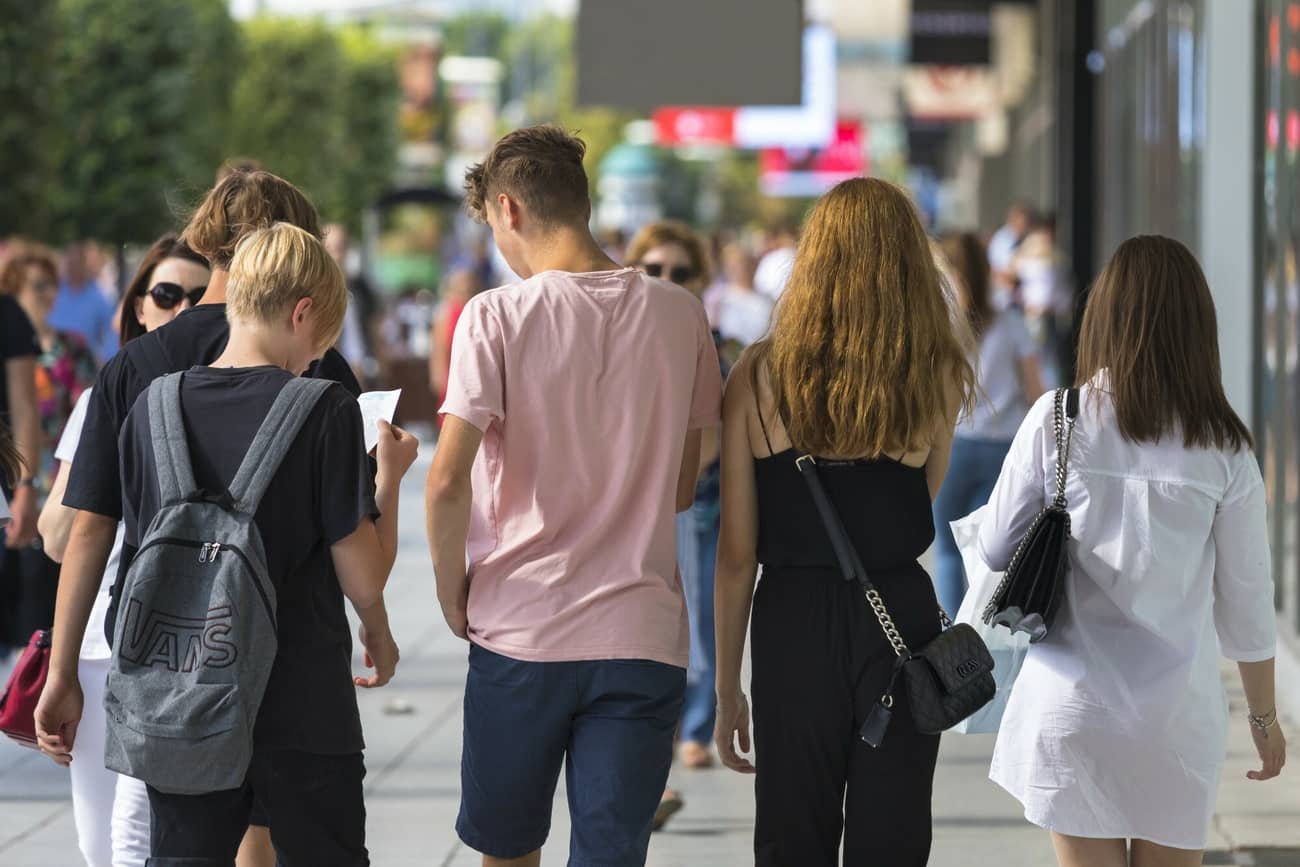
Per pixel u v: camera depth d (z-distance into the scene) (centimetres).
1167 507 1185
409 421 6078
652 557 1193
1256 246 2764
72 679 1191
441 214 12150
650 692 1179
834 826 1209
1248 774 1256
